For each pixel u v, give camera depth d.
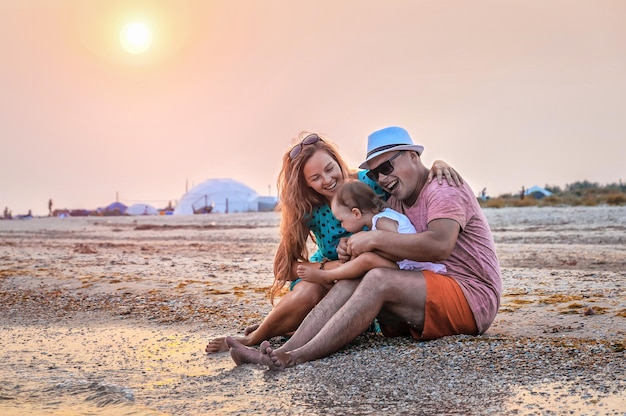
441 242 4.80
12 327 6.71
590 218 22.27
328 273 5.04
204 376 4.65
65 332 6.40
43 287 9.01
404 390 4.06
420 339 5.07
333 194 5.31
